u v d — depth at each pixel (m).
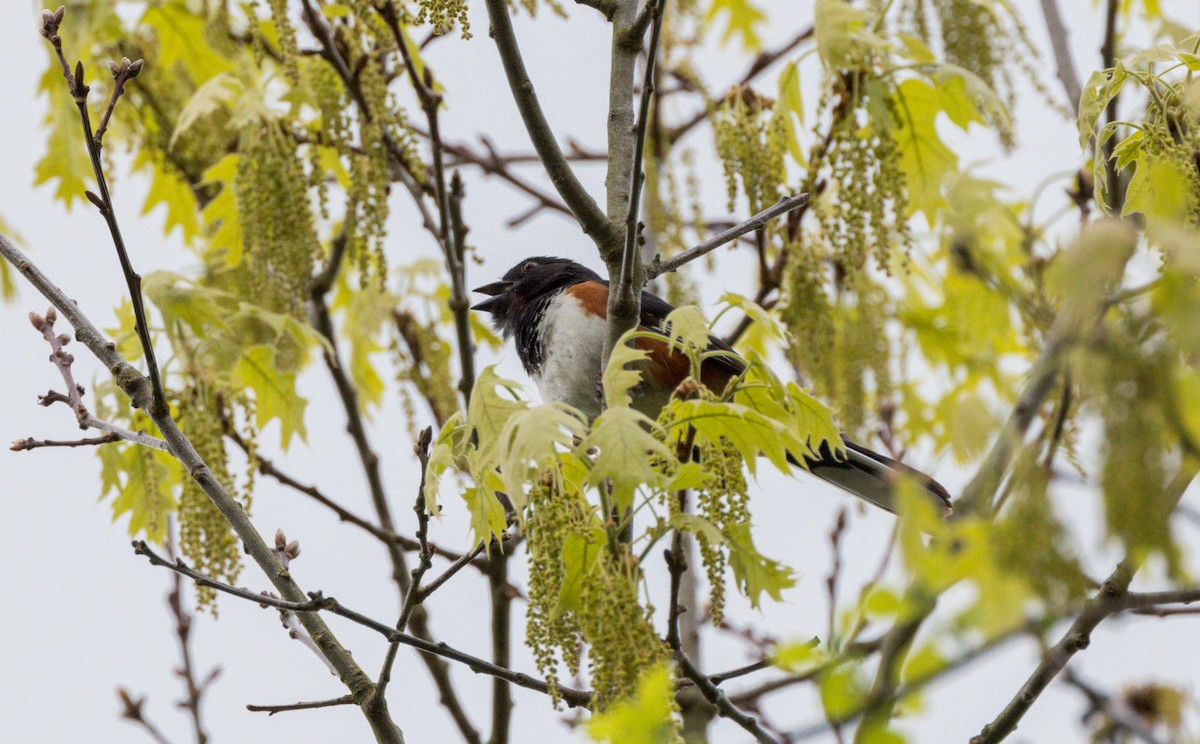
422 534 6.38
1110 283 3.19
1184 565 2.87
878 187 8.53
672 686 4.82
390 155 9.88
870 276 9.52
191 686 9.15
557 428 5.34
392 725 6.43
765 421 5.65
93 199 6.58
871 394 9.33
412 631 9.20
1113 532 2.93
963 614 3.20
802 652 4.02
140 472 9.31
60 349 7.25
